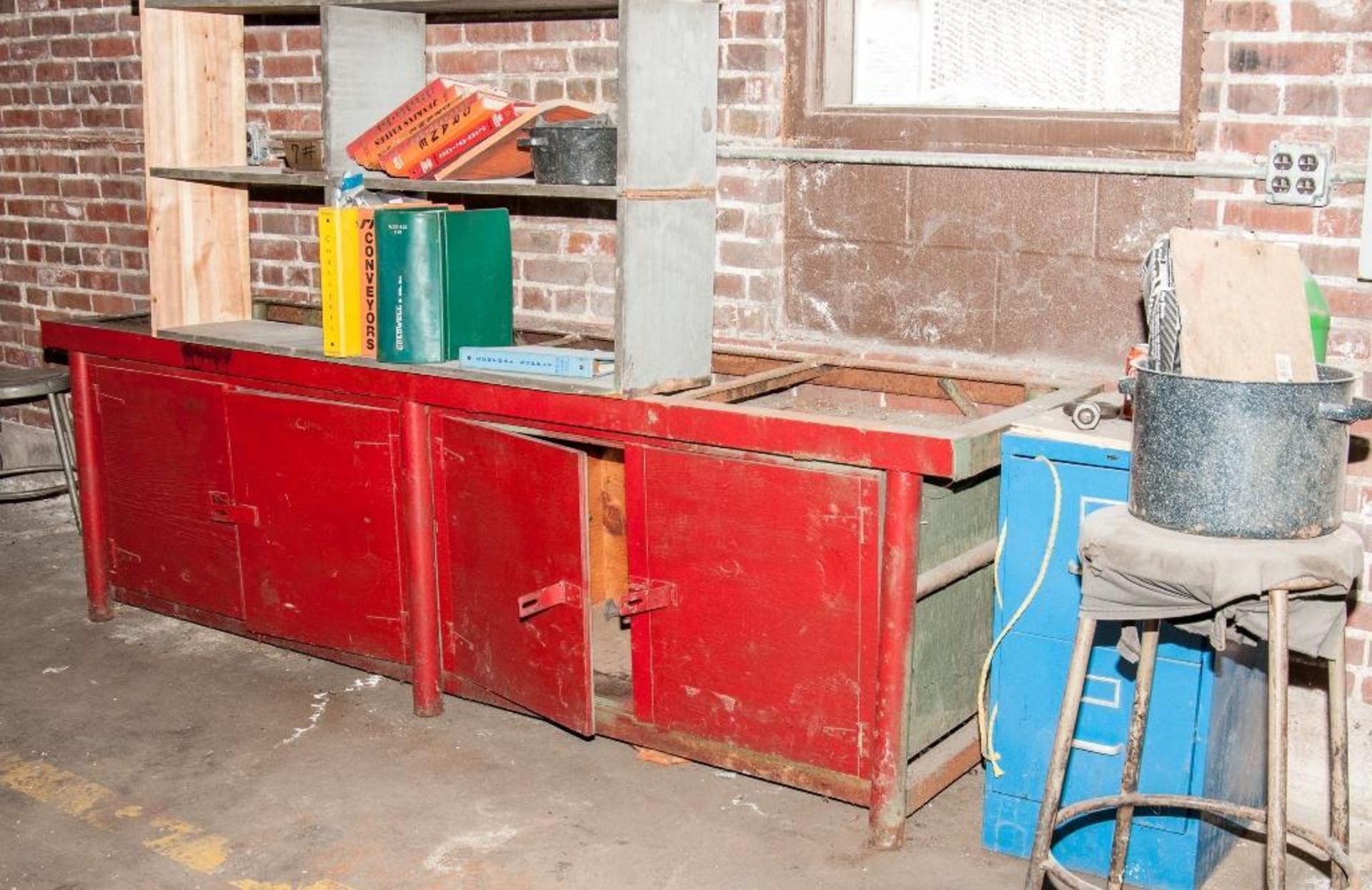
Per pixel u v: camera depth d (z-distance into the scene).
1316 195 3.25
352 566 4.08
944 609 3.39
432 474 3.88
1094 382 3.63
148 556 4.59
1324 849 2.90
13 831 3.46
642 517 3.48
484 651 3.85
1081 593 2.90
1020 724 3.23
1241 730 3.27
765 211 4.09
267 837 3.41
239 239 4.61
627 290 3.45
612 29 4.24
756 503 3.28
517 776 3.70
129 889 3.20
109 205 5.61
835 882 3.19
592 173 3.63
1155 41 3.62
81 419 4.65
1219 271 2.65
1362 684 3.44
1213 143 3.40
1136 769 2.95
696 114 3.61
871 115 3.94
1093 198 3.65
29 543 5.57
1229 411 2.51
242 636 4.61
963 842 3.37
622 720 3.63
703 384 3.75
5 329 6.10
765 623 3.34
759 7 4.00
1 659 4.47
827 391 4.07
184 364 4.32
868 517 3.13
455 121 3.83
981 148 3.80
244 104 4.58
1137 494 2.67
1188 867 3.09
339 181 4.04
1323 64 3.23
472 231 3.83
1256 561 2.48
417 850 3.34
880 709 3.20
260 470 4.20
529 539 3.60
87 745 3.89
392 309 3.80
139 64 5.38
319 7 4.22
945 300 3.93
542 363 3.63
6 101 5.84
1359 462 3.33
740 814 3.49
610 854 3.32
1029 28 3.79
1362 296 3.26
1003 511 3.15
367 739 3.91
